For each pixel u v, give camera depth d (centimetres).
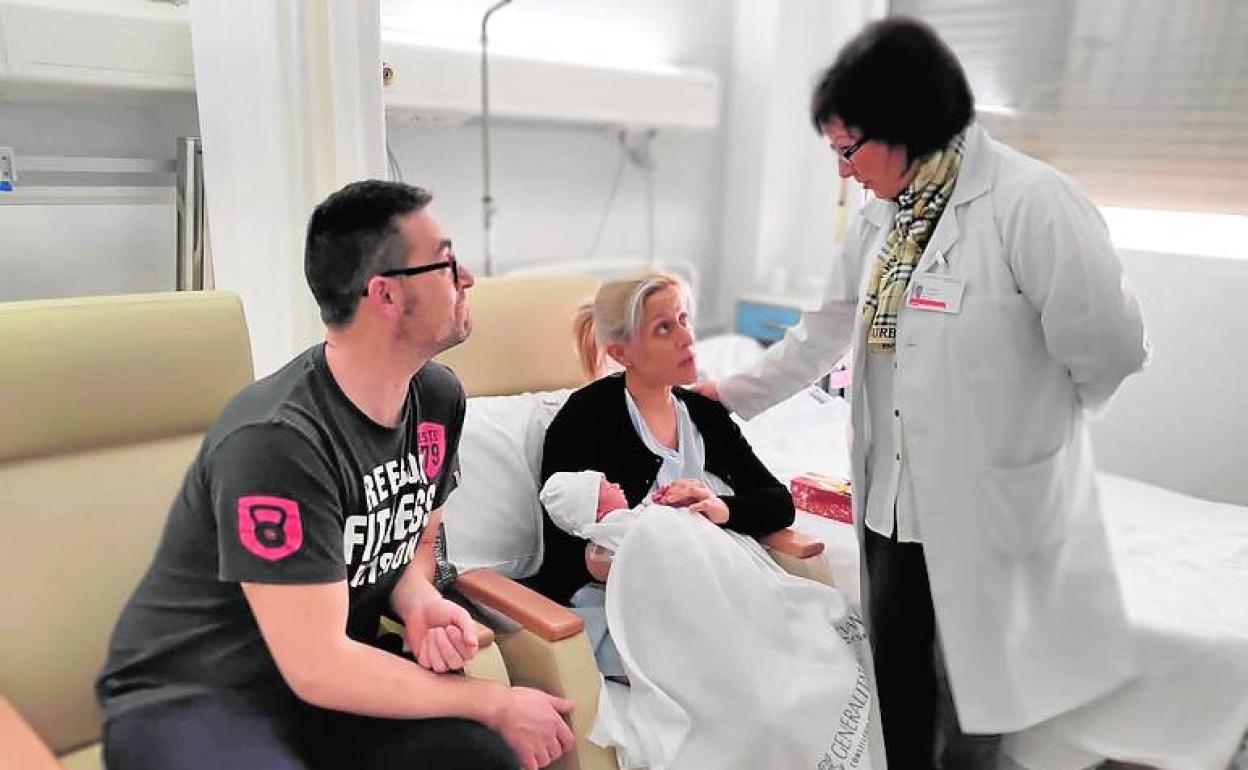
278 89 160
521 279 191
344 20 159
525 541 168
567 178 301
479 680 120
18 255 180
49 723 122
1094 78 258
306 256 110
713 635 136
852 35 140
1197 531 185
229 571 102
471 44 248
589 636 145
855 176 143
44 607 124
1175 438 239
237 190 172
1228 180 240
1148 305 236
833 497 182
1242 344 227
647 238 333
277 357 175
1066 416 145
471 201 276
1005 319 137
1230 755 140
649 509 146
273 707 114
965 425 141
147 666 112
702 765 129
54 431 125
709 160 347
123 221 191
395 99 226
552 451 165
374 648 115
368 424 114
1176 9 240
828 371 184
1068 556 150
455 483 139
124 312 130
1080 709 150
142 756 105
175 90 182
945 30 286
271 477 102
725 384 182
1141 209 255
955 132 135
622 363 167
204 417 138
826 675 139
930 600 157
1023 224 133
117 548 130
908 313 143
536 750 119
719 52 338
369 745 113
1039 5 265
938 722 171
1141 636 146
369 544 117
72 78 169
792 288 352
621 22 303
